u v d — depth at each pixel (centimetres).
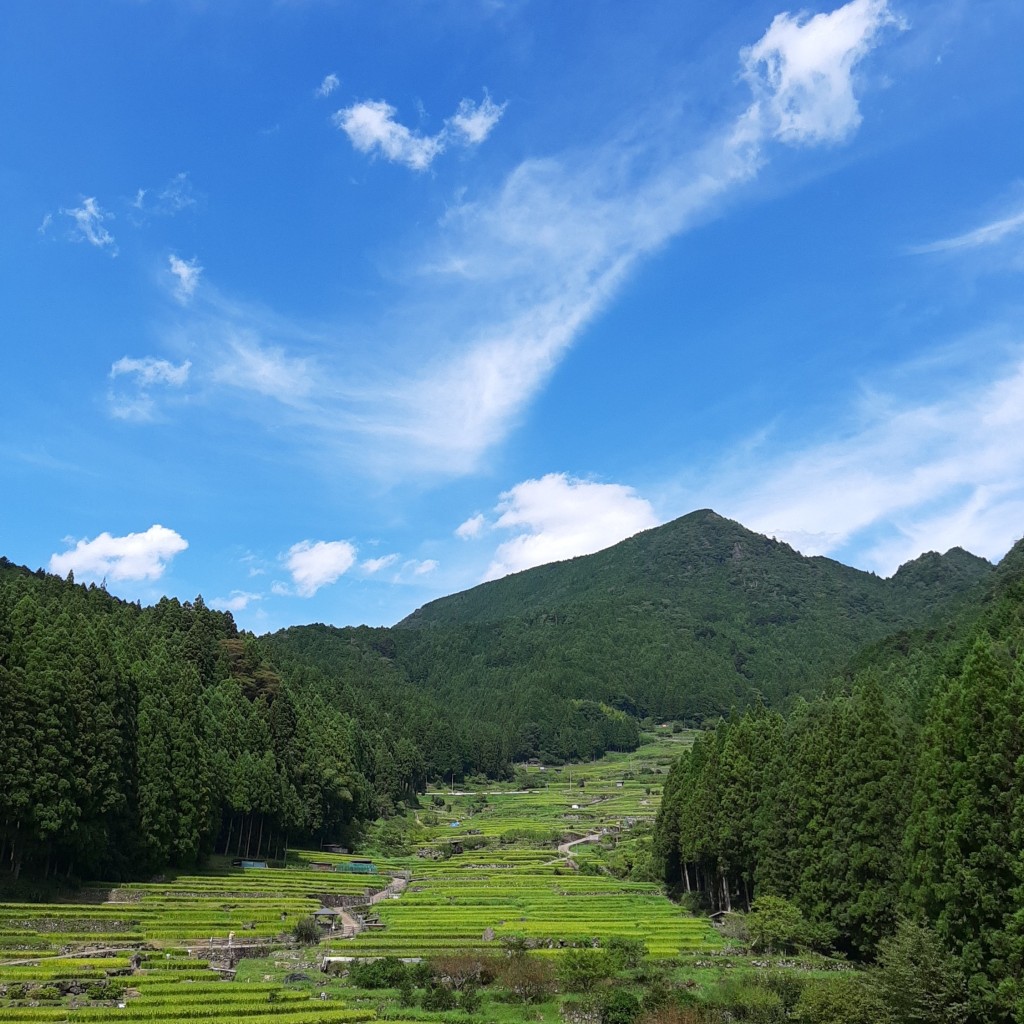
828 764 7756
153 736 10175
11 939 6681
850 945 7375
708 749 11444
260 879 10644
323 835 15038
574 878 12988
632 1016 5212
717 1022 5112
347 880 11669
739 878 10000
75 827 8381
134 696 10350
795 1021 5181
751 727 10144
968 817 5238
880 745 7281
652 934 8275
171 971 6194
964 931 5128
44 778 8181
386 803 18875
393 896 11362
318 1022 4947
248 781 11994
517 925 8731
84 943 6900
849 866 7181
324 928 8456
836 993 5041
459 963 6300
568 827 18938
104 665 9756
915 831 5909
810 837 7750
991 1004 4778
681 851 10762
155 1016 4928
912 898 5869
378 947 7550
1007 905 4969
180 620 16038
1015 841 4994
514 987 5984
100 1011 4897
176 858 10144
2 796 7856
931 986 4841
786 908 7675
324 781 14762
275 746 13838
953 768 5472
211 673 14700
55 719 8494
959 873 5184
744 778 9575
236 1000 5409
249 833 12400
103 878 9181
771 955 7388
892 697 11869
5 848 8362
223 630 17262
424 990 6031
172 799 10131
